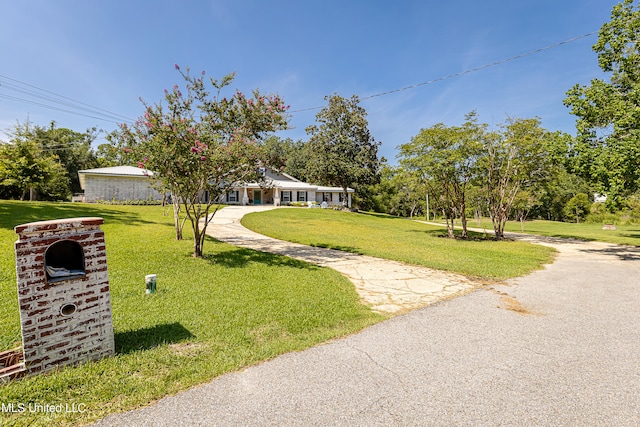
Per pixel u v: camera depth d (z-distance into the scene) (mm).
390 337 3701
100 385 2549
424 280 6777
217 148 7266
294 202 37656
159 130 6852
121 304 4527
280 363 3010
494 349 3391
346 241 12930
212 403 2354
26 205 15586
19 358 2818
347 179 35250
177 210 10305
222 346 3352
